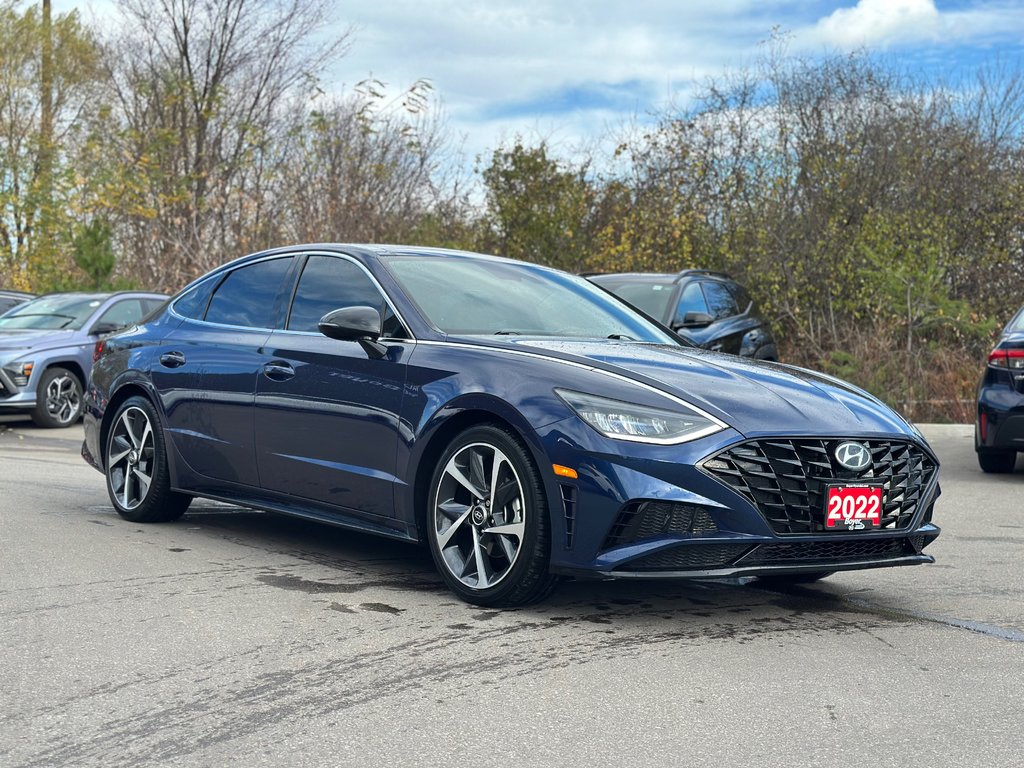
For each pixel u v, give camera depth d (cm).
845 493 433
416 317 507
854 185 1750
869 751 302
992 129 1881
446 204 1980
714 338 1203
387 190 1941
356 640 405
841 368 1398
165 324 640
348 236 1806
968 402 1325
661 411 426
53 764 289
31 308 1364
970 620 454
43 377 1252
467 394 458
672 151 1869
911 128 1859
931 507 473
